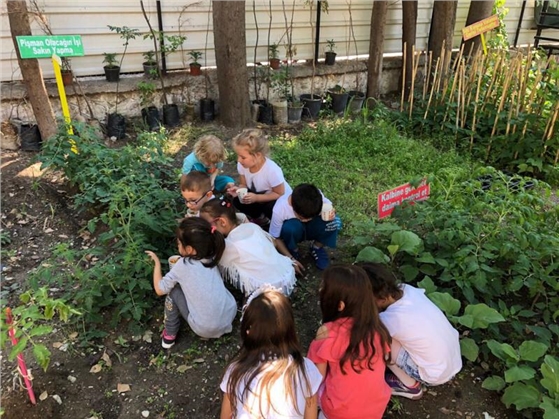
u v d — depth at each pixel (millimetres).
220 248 2854
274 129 6430
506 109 5809
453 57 8477
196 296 2736
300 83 7391
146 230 3475
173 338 2904
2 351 2812
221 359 2859
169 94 6379
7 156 5012
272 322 1995
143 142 4746
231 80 6016
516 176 3900
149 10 6184
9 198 4254
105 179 3826
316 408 2201
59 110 5656
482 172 3875
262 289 2355
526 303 3400
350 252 3764
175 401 2598
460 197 3748
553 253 3217
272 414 1989
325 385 2346
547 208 4496
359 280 2223
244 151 3594
